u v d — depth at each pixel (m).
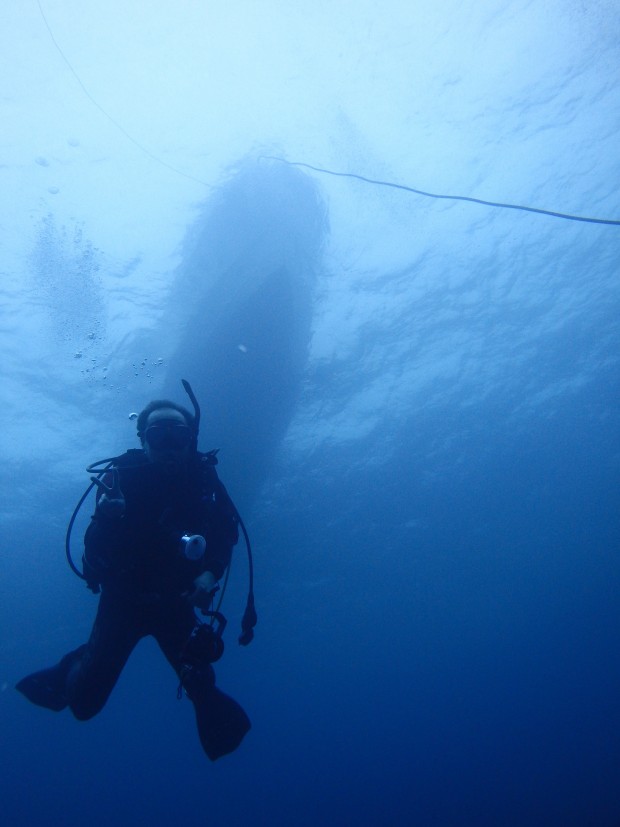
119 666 2.69
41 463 13.50
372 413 15.31
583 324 15.14
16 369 11.35
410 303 13.05
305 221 11.39
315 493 16.86
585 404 18.05
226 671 27.12
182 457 2.72
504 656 40.34
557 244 12.83
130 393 12.15
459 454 17.92
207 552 2.74
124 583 2.70
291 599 21.31
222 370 12.12
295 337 12.52
